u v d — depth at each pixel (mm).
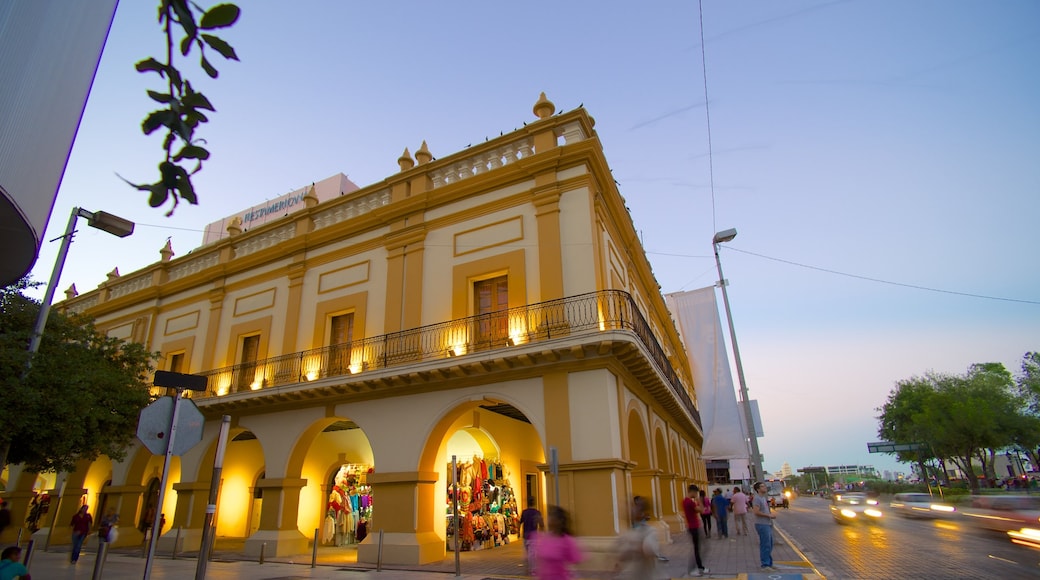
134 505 17734
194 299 19000
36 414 10133
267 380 15438
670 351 26547
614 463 10414
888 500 48844
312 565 11156
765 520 10000
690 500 9906
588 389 11211
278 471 14375
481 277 13531
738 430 16703
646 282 20750
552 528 5379
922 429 38875
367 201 16375
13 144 3498
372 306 14734
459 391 12539
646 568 5691
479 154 14711
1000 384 38656
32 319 11109
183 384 6262
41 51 3688
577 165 13109
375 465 12938
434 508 12562
